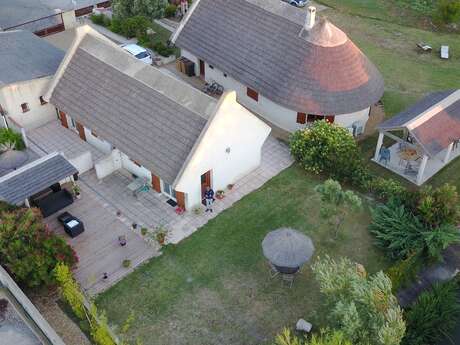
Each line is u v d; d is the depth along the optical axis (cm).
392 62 4900
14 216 2641
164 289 2672
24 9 5103
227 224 3061
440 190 2945
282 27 3866
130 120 3219
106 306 2580
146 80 3278
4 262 2575
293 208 3192
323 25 3669
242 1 4150
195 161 2902
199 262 2822
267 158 3616
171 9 5516
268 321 2534
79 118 3450
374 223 2989
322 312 2572
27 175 3023
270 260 2564
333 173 3384
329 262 2812
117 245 2906
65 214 3014
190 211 3134
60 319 2523
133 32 5041
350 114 3747
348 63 3681
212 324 2514
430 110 3400
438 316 2495
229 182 3331
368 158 3672
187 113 3028
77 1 5297
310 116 3744
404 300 2686
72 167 3148
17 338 2480
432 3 6056
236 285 2705
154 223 3050
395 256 2841
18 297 2580
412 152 3544
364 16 5831
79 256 2836
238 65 3950
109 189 3297
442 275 2834
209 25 4244
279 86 3681
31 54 3959
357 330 2098
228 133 3039
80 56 3631
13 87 3584
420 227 2888
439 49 5162
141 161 3064
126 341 2427
